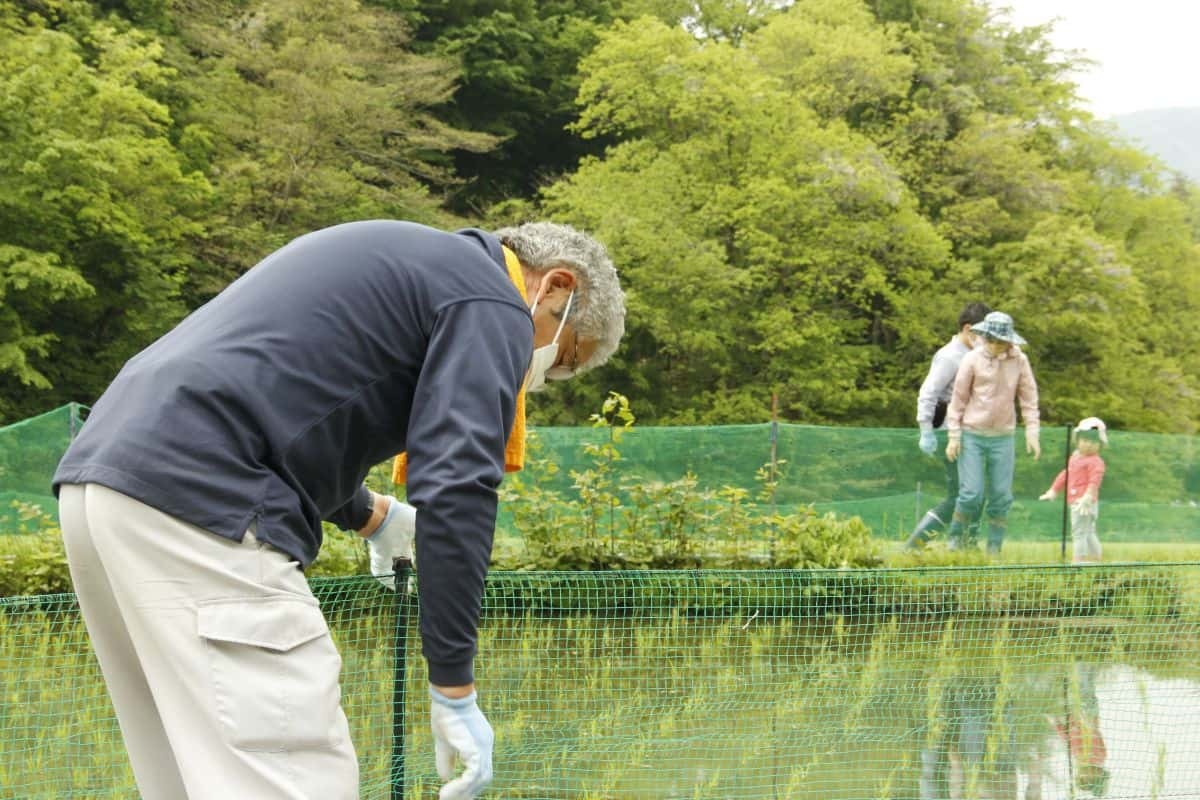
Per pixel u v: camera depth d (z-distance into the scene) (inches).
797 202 914.7
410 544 114.7
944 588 234.8
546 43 1214.9
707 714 196.7
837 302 979.3
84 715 174.7
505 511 300.7
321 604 172.1
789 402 919.7
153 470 75.5
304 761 77.5
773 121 935.0
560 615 234.8
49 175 702.5
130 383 79.1
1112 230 1126.4
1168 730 194.7
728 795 165.0
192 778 74.8
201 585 76.0
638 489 294.7
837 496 351.6
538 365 94.7
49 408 779.4
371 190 906.7
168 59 864.9
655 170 940.6
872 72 986.1
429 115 993.5
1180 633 234.1
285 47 880.3
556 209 1008.2
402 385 83.7
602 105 991.6
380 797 154.1
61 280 695.1
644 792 165.5
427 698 183.2
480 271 85.2
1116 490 402.3
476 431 79.4
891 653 227.8
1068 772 176.1
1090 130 1160.2
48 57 724.7
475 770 81.0
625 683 209.3
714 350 929.5
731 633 235.3
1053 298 981.8
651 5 1230.9
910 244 933.2
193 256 853.2
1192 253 1134.4
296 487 80.7
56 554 269.7
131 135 749.9
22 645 199.3
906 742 187.6
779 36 1018.1
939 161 1037.2
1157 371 1061.1
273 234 847.7
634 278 914.7
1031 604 234.4
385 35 963.3
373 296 82.3
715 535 297.1
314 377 80.0
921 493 354.9
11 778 157.0
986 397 330.3
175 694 75.8
